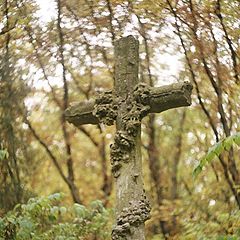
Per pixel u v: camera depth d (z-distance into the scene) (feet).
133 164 13.87
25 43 35.73
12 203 29.71
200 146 46.01
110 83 44.24
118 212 13.50
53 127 44.39
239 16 30.01
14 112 33.71
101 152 47.29
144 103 14.32
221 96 31.73
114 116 14.47
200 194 35.94
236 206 32.04
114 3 35.99
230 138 13.00
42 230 24.21
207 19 30.91
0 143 31.27
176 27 32.53
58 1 37.45
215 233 24.44
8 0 33.60
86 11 37.76
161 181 48.24
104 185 46.88
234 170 30.83
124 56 14.90
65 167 45.91
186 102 14.23
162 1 32.78
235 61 30.68
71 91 44.01
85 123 15.96
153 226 42.32
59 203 34.50
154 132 48.44
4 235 19.31
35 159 41.16
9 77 33.76
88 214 27.32
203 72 33.35
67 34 39.09
